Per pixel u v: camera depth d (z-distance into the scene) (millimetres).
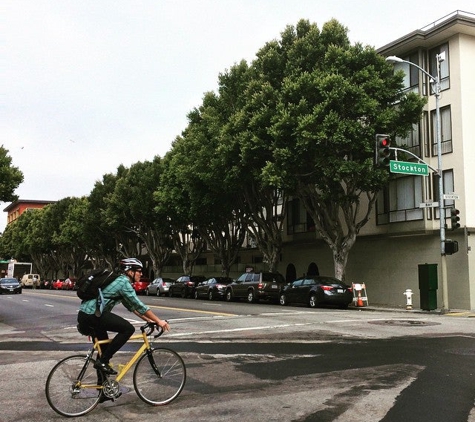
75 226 60000
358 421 5789
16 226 84688
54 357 10258
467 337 12172
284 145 23266
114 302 6297
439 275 25344
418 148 26406
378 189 24344
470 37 25562
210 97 30203
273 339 12234
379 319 16922
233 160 26250
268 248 32062
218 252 37375
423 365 8789
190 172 30094
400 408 6273
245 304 26406
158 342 11914
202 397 6836
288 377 8039
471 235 24500
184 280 37125
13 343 12406
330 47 23312
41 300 31250
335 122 22078
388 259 28516
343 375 8133
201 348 10984
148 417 5957
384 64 23562
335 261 26406
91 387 6172
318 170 23859
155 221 42656
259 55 26375
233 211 36469
